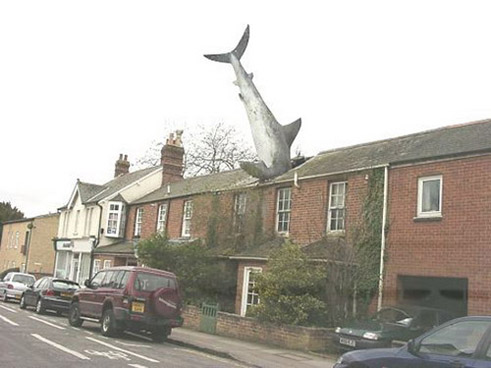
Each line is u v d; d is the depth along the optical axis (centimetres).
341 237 1673
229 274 2148
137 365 1074
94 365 1030
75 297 1816
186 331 1898
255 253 1973
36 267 4656
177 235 2741
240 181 2486
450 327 708
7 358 1041
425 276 1527
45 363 1014
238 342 1652
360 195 1752
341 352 1459
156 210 3052
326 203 1881
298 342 1528
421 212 1584
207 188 2573
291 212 2027
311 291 1631
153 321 1552
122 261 3159
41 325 1717
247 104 2369
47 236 4706
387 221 1653
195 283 2133
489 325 667
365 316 1591
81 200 3784
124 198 3484
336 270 1625
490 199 1407
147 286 1573
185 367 1116
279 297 1614
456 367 654
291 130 2355
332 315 1599
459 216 1471
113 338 1552
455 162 1511
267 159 2256
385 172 1692
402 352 727
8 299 2947
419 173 1603
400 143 1905
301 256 1659
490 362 631
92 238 3425
